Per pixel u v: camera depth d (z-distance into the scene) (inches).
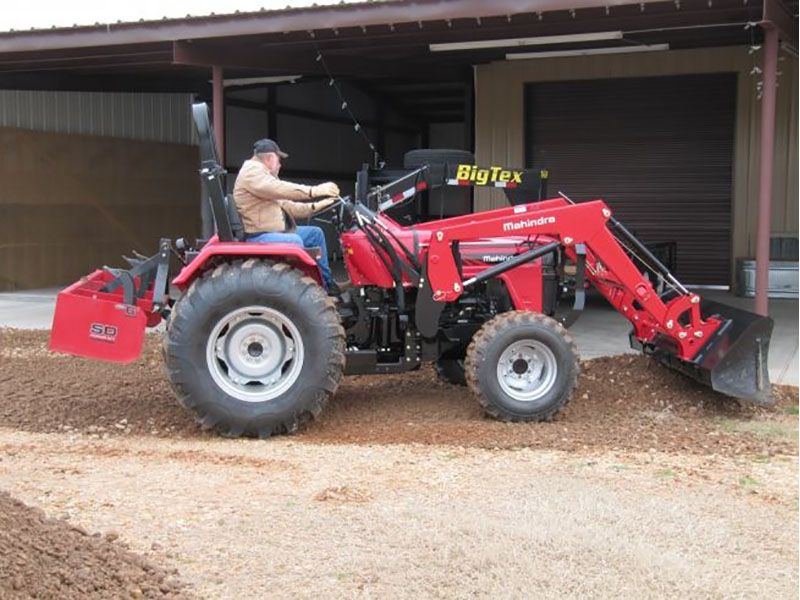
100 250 633.0
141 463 204.8
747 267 537.0
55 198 597.6
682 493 184.2
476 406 270.2
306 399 235.1
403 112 902.4
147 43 445.4
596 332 401.1
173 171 692.1
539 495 180.5
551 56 577.6
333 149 817.5
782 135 549.6
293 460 209.6
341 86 791.7
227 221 239.5
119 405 270.1
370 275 257.8
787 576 144.8
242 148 697.0
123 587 127.9
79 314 240.1
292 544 151.7
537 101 605.3
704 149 571.5
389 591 135.3
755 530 163.9
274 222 246.7
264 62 478.9
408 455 215.2
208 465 203.3
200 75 590.2
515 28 414.3
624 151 588.7
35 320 442.3
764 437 236.5
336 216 270.5
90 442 229.3
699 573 144.6
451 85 777.6
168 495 177.3
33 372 315.9
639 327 283.0
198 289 233.1
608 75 583.2
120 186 645.3
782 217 554.6
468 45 459.5
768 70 369.7
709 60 560.1
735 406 271.3
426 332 253.9
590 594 136.2
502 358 249.4
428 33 420.8
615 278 268.4
